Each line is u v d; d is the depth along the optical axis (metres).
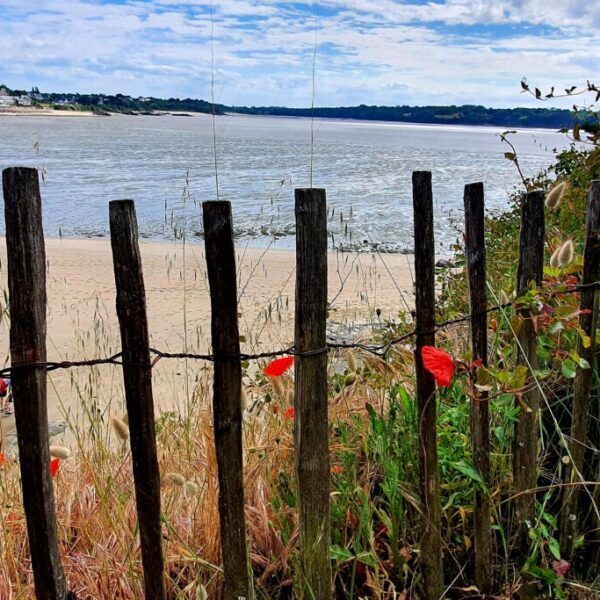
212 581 1.99
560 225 3.71
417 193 1.75
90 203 18.05
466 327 3.10
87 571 2.06
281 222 15.36
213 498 2.12
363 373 2.58
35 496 1.52
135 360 1.54
